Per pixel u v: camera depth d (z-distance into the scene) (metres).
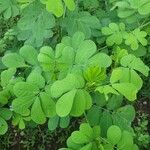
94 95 0.26
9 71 0.27
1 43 0.36
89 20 0.31
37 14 0.31
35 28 0.31
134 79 0.25
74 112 0.22
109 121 0.26
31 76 0.24
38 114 0.23
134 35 0.31
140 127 0.35
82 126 0.24
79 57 0.25
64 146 0.38
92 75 0.23
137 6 0.30
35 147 0.38
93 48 0.25
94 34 0.31
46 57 0.25
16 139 0.38
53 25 0.31
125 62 0.26
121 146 0.23
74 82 0.22
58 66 0.25
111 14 0.34
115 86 0.23
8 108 0.27
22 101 0.23
